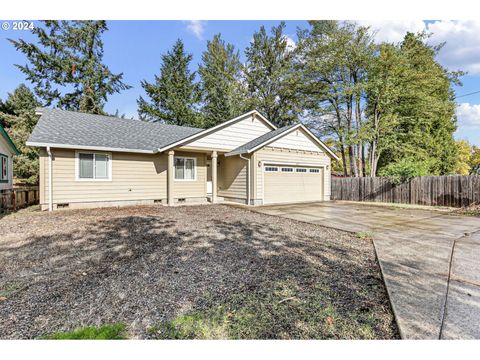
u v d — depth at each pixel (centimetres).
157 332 220
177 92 2795
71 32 2312
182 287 301
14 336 213
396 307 253
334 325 229
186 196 1246
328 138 2347
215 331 222
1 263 379
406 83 1770
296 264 379
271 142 1189
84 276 332
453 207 1123
